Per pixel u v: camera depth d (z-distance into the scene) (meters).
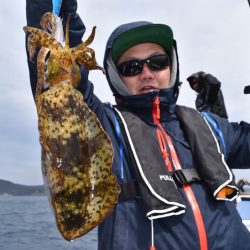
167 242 0.64
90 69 0.54
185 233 0.65
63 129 0.51
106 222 0.66
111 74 0.79
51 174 0.51
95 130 0.54
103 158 0.53
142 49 0.79
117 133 0.72
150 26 0.77
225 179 0.70
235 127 0.84
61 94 0.52
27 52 0.62
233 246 0.68
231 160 0.84
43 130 0.51
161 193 0.65
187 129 0.77
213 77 1.40
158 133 0.75
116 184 0.52
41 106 0.51
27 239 4.95
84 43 0.53
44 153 0.51
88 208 0.52
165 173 0.69
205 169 0.71
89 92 0.68
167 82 0.80
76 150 0.51
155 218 0.64
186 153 0.74
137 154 0.69
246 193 1.59
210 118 0.82
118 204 0.66
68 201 0.50
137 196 0.67
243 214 1.48
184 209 0.66
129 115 0.75
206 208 0.69
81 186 0.51
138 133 0.72
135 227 0.65
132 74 0.78
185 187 0.70
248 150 0.81
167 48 0.81
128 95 0.77
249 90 0.87
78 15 0.67
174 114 0.81
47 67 0.53
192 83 1.45
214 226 0.67
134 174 0.69
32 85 0.64
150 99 0.76
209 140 0.76
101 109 0.72
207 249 0.65
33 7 0.63
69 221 0.50
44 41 0.53
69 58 0.53
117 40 0.77
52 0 0.61
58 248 4.04
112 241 0.64
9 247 4.15
